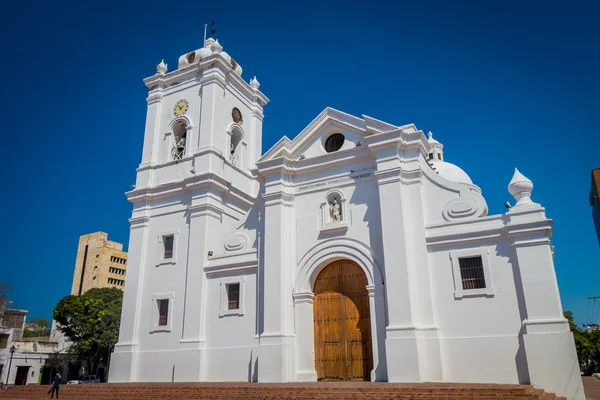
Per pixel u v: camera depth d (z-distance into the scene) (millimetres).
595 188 35969
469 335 17359
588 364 64125
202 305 22781
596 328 67438
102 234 85875
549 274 16547
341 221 20750
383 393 14094
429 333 17750
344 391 14477
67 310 46094
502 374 16531
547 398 13820
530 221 17188
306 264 20969
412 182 19812
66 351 50719
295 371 19844
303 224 21594
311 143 22734
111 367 23844
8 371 43406
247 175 28344
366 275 19531
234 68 29656
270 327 20297
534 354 15883
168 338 23281
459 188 19391
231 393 16156
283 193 21969
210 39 29812
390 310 18219
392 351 17625
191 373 21812
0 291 41625
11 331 44656
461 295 17828
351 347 19594
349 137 21859
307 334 20125
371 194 20438
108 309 46719
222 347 21828
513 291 17141
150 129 28266
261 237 22344
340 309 20266
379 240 19688
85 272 84750
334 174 21594
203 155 25531
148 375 23047
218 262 23188
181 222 25141
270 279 20938
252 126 30062
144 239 25766
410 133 20125
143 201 26438
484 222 18281
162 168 26953
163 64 29469
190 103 27641
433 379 17234
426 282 18422
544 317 16219
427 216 19531
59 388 19766
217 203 24969
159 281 24594
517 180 18422
